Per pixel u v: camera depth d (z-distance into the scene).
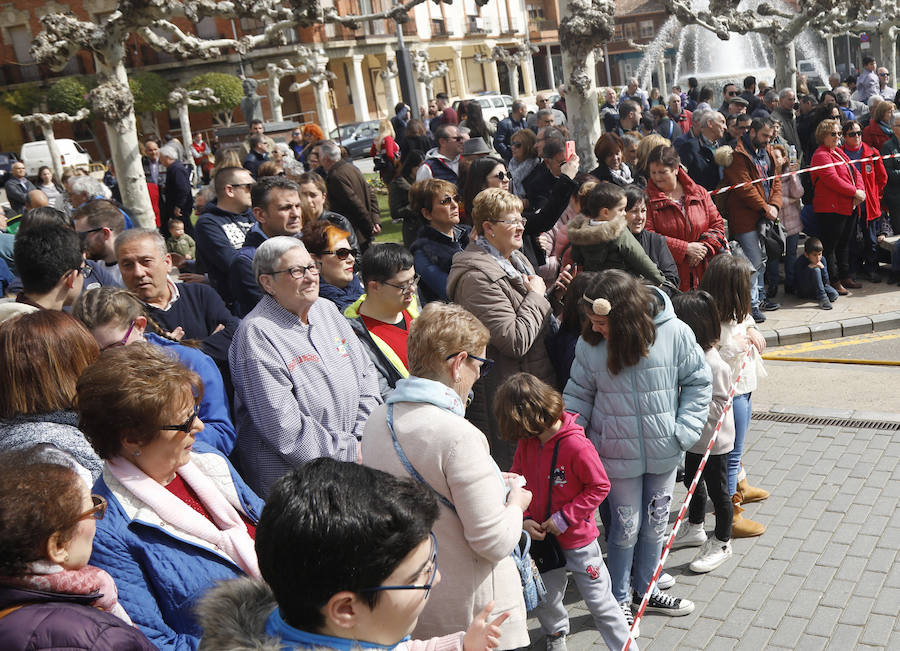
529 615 4.46
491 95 39.22
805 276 9.42
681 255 6.84
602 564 3.83
